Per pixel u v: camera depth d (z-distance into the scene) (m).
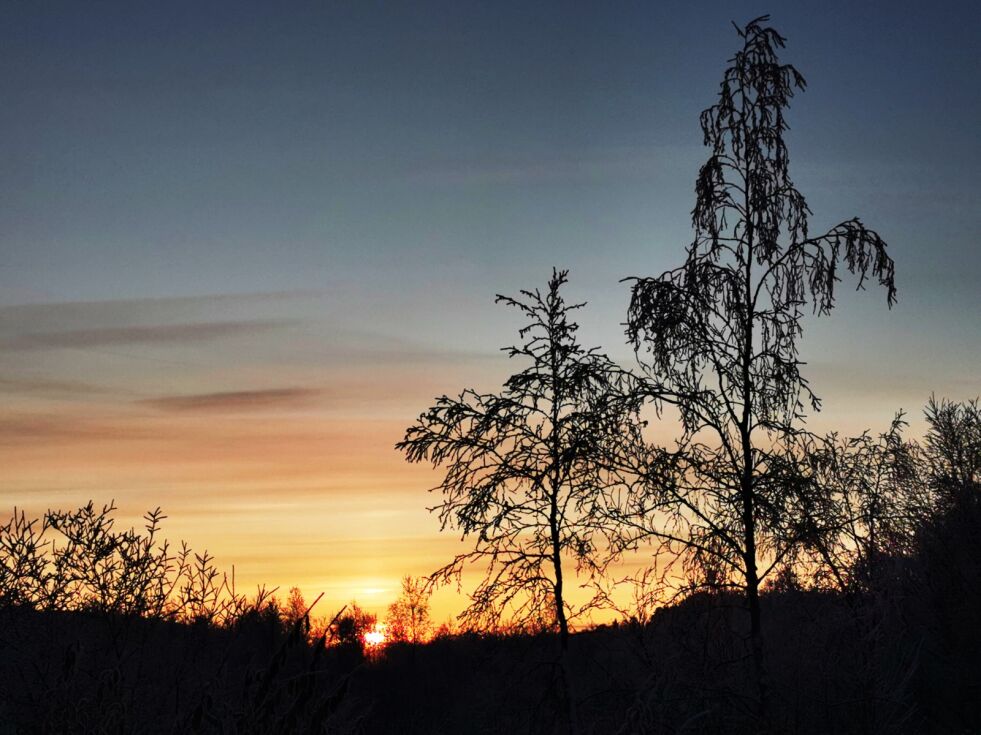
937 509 16.20
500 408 12.41
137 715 5.93
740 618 12.47
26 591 7.15
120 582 7.18
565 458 11.99
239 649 6.39
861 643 11.79
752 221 12.41
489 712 11.55
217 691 5.55
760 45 12.55
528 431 12.43
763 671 11.33
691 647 11.40
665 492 11.98
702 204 12.59
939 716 13.83
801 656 11.70
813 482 11.96
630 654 11.63
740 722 10.89
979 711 13.55
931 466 17.23
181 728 5.76
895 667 12.20
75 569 7.27
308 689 5.31
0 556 7.30
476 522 12.20
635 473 12.09
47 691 5.85
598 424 12.09
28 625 7.02
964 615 14.41
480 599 12.03
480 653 11.94
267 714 5.30
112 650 6.71
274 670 5.38
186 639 6.80
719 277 12.37
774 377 12.07
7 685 6.38
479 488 12.28
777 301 12.38
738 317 12.34
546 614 11.95
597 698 11.22
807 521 11.95
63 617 7.09
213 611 6.94
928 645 14.38
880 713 11.48
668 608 11.92
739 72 12.63
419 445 12.48
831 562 12.31
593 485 12.16
